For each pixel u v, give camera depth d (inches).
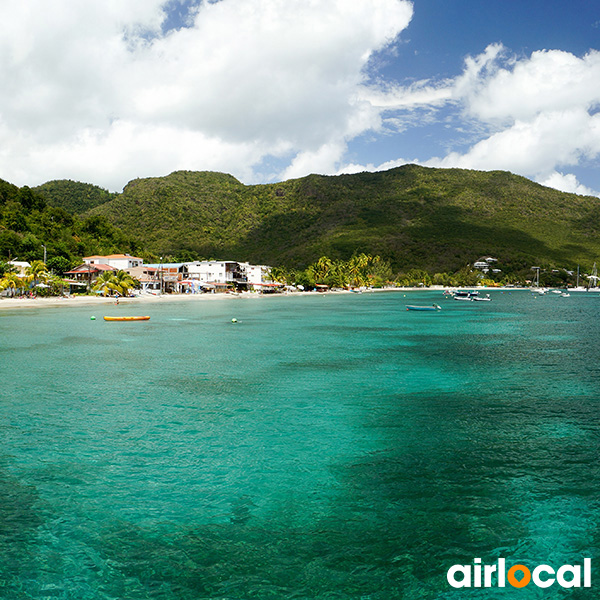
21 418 872.9
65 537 483.2
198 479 616.4
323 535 486.3
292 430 812.6
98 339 1977.1
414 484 601.3
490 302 5634.8
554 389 1117.7
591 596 402.0
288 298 6082.7
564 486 595.8
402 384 1166.3
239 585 411.8
